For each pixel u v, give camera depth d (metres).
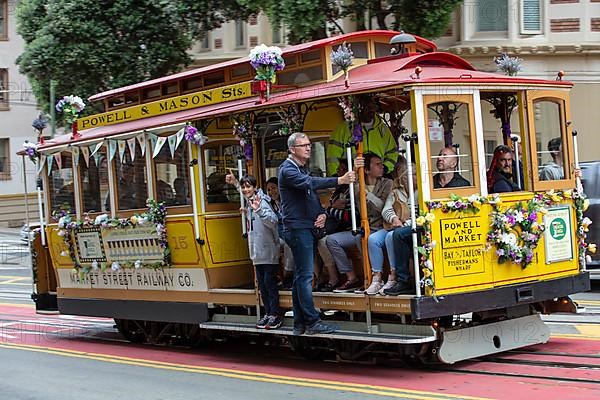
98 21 24.78
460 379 9.44
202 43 31.91
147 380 10.73
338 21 24.39
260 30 30.59
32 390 10.50
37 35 25.25
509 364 10.00
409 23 20.05
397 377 9.77
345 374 10.20
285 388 9.70
